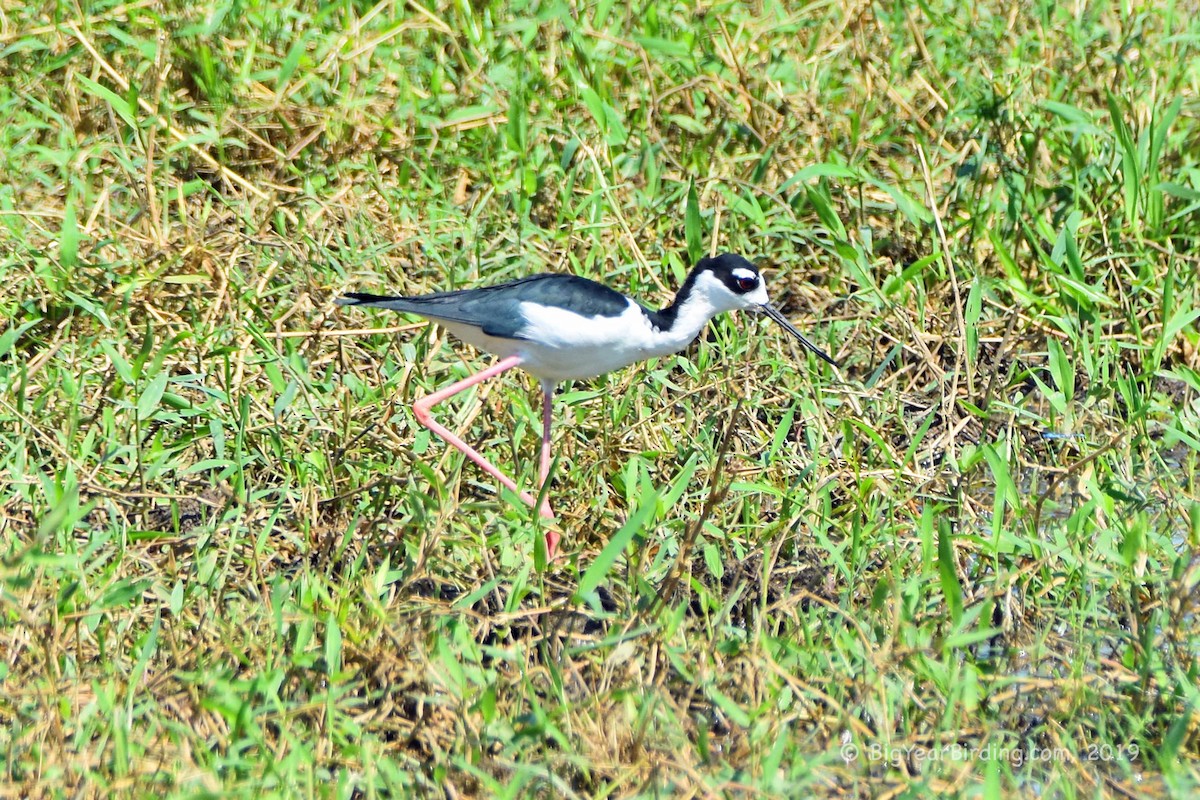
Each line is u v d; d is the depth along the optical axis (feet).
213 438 31.27
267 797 21.22
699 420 34.17
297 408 33.12
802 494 30.86
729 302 33.01
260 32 45.47
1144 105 43.83
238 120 42.60
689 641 25.75
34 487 29.40
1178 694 25.16
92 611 24.49
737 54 46.16
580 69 44.78
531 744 23.31
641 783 22.43
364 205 40.14
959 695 23.98
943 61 46.91
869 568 29.94
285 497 30.50
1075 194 39.75
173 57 43.75
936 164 43.55
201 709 23.75
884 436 34.55
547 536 29.55
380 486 30.66
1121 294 38.11
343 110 42.98
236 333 34.91
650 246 40.04
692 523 29.07
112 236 37.63
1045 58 46.09
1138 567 27.50
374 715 24.49
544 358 31.53
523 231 39.83
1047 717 24.97
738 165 43.09
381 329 35.04
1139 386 37.60
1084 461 29.60
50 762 21.93
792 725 24.36
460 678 23.31
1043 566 28.17
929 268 39.70
